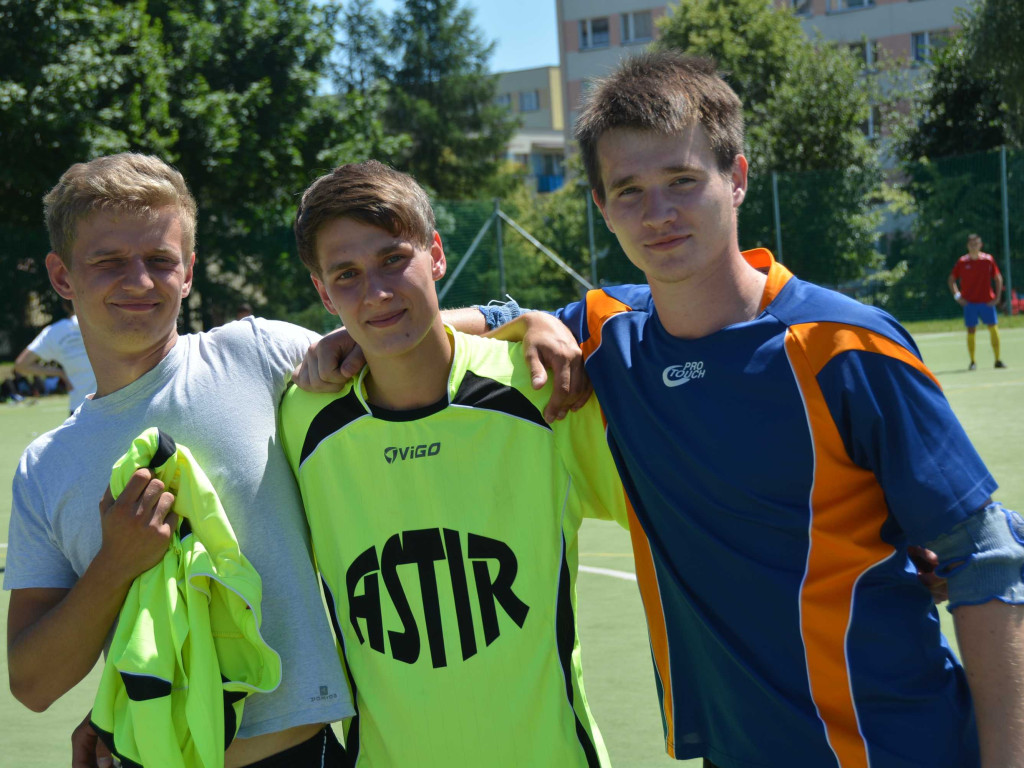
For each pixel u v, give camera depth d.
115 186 1.95
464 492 2.01
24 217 20.20
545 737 1.96
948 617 4.12
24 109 18.45
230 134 21.52
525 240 19.66
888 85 34.00
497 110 40.38
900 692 1.72
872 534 1.75
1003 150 19.44
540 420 2.03
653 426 1.86
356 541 2.04
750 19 29.98
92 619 1.91
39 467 2.05
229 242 18.16
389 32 40.28
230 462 2.03
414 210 1.96
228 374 2.10
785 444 1.73
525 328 2.10
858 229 20.41
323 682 2.01
